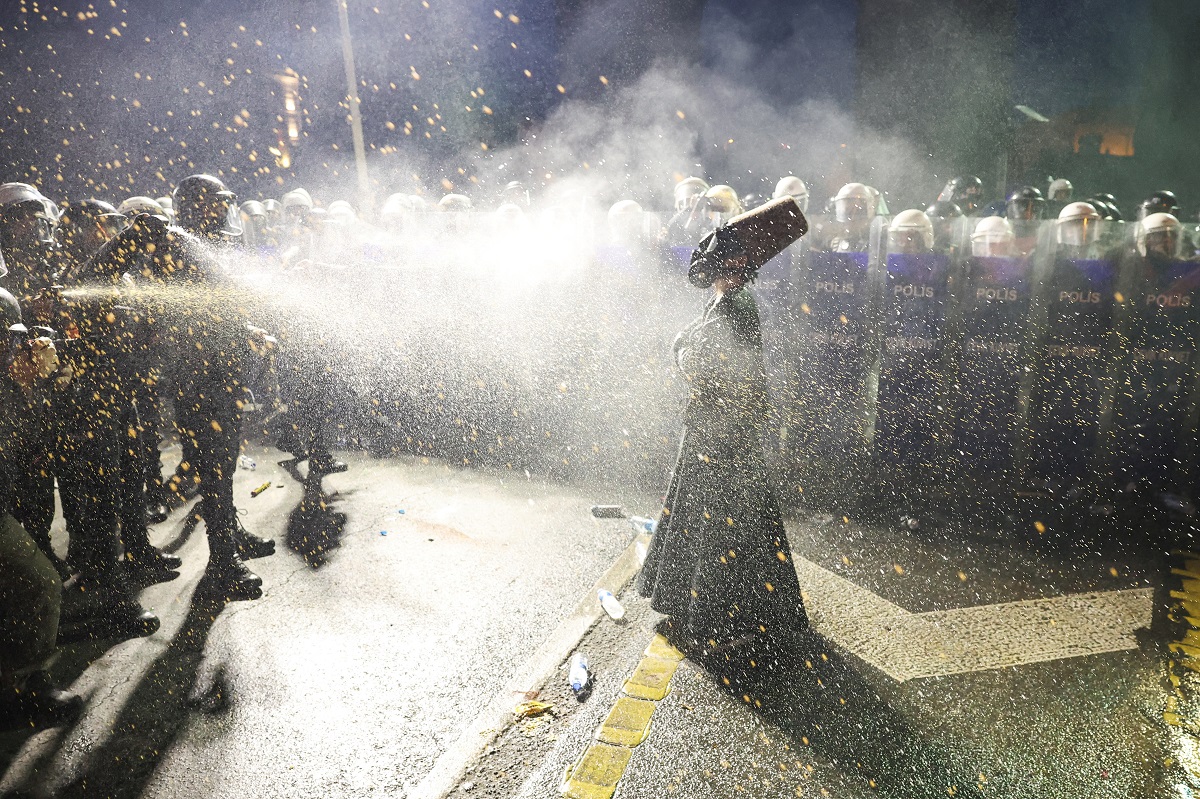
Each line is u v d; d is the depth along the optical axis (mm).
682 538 3209
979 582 3871
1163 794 2275
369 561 4148
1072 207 4980
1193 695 2814
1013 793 2281
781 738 2545
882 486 5285
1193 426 4934
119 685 2951
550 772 2389
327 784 2379
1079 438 5164
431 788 2328
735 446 3092
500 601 3658
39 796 2330
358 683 2957
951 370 5234
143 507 4004
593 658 3105
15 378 2711
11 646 2660
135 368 3705
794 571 3209
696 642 3191
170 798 2322
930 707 2736
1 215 4570
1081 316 5047
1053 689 2852
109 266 3514
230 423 3648
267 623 3449
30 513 3650
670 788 2297
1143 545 4363
